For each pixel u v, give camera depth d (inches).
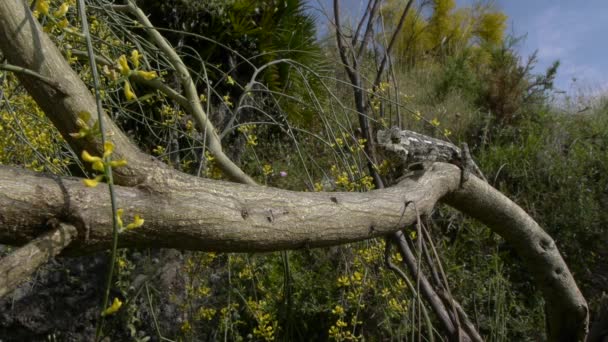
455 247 148.8
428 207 58.7
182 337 117.3
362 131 91.2
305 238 46.1
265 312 119.8
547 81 214.2
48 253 33.9
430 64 275.7
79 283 125.3
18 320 120.8
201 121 71.6
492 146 190.9
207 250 42.8
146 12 155.3
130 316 93.8
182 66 71.7
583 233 161.2
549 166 175.2
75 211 35.3
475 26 359.9
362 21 101.2
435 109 210.7
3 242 35.8
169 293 119.9
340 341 99.3
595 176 180.7
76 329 123.0
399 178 61.8
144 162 39.7
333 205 48.1
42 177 35.6
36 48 37.8
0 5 36.4
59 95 38.5
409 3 98.7
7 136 82.2
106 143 32.1
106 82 90.3
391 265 59.6
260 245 43.7
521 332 139.1
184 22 157.1
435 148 62.5
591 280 154.6
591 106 229.6
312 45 168.1
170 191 39.6
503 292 118.8
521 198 170.1
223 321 104.0
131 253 122.0
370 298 129.7
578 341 86.7
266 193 44.6
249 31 158.9
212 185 42.2
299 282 135.2
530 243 77.0
